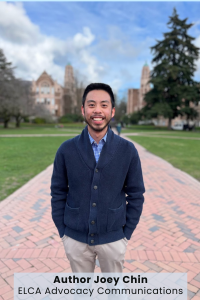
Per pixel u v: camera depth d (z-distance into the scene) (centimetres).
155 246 282
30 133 2470
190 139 1905
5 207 402
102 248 147
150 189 524
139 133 2802
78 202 143
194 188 532
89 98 138
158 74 3678
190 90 3512
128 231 157
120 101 7650
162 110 3428
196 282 220
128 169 147
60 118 5822
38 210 393
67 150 143
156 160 892
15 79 3375
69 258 155
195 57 3722
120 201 150
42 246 279
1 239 296
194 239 302
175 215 380
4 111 3294
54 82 6412
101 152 138
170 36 3612
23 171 675
